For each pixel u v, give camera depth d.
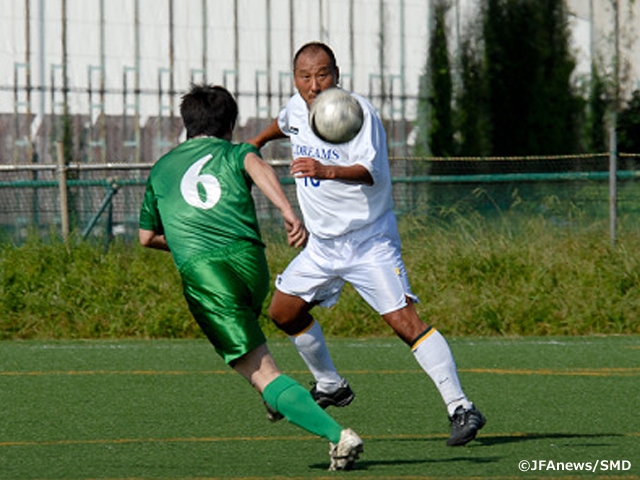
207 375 30.27
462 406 20.31
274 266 43.50
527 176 52.84
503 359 33.50
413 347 20.69
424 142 87.19
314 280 21.55
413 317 20.81
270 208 54.03
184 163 18.48
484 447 20.73
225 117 18.98
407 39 92.06
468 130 85.38
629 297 42.03
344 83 92.19
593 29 89.69
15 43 87.75
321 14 92.56
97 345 37.09
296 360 33.62
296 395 17.72
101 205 50.25
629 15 89.31
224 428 22.78
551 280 43.16
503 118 85.62
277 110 90.12
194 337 40.19
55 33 88.50
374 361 33.09
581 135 85.75
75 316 40.88
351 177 19.73
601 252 45.38
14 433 22.31
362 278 21.05
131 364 32.44
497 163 83.00
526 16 86.75
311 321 22.28
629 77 88.69
